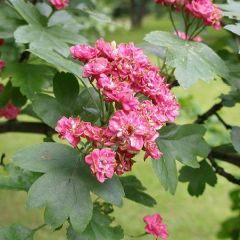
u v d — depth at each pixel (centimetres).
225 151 24
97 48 17
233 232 39
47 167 16
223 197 63
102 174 15
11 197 60
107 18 24
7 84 25
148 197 21
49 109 18
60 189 16
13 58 24
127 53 16
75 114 18
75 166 16
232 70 21
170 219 57
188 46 19
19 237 18
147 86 16
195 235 54
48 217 15
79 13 26
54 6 23
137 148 15
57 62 17
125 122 15
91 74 16
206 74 18
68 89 19
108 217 18
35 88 22
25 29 20
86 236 17
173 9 24
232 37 29
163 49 24
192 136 19
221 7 21
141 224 55
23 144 75
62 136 16
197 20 22
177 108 17
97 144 15
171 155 18
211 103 91
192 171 24
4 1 23
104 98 16
